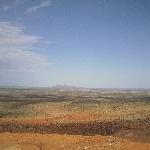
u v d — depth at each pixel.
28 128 38.06
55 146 26.48
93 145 25.72
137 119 39.03
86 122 40.03
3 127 39.06
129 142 26.47
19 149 25.81
